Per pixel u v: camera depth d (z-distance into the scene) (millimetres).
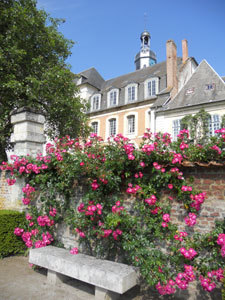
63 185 4594
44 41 9797
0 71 8219
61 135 11023
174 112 16750
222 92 15562
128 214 3791
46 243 4660
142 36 44531
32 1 9555
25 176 5301
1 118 8461
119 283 3010
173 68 19766
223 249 2768
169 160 3355
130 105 21828
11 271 4262
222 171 3195
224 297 2514
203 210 3281
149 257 3322
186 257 2994
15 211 5316
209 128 14992
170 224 3414
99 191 4102
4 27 8664
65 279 3943
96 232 4035
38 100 9133
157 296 3480
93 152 4016
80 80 26953
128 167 3854
